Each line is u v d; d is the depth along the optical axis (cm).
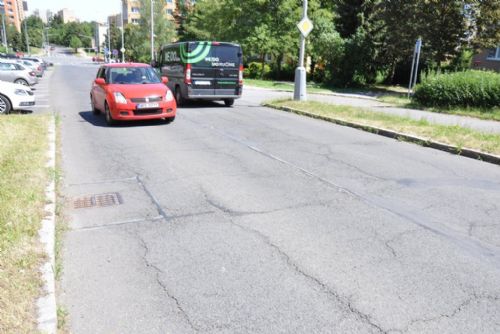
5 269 361
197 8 5794
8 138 863
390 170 732
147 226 492
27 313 308
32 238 423
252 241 454
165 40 7769
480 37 2419
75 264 404
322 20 3512
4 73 2469
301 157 816
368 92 2766
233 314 330
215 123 1220
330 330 312
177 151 859
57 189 607
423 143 945
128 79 1238
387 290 364
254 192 610
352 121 1184
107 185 639
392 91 2859
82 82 3131
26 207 497
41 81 3178
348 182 661
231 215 526
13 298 321
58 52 17488
